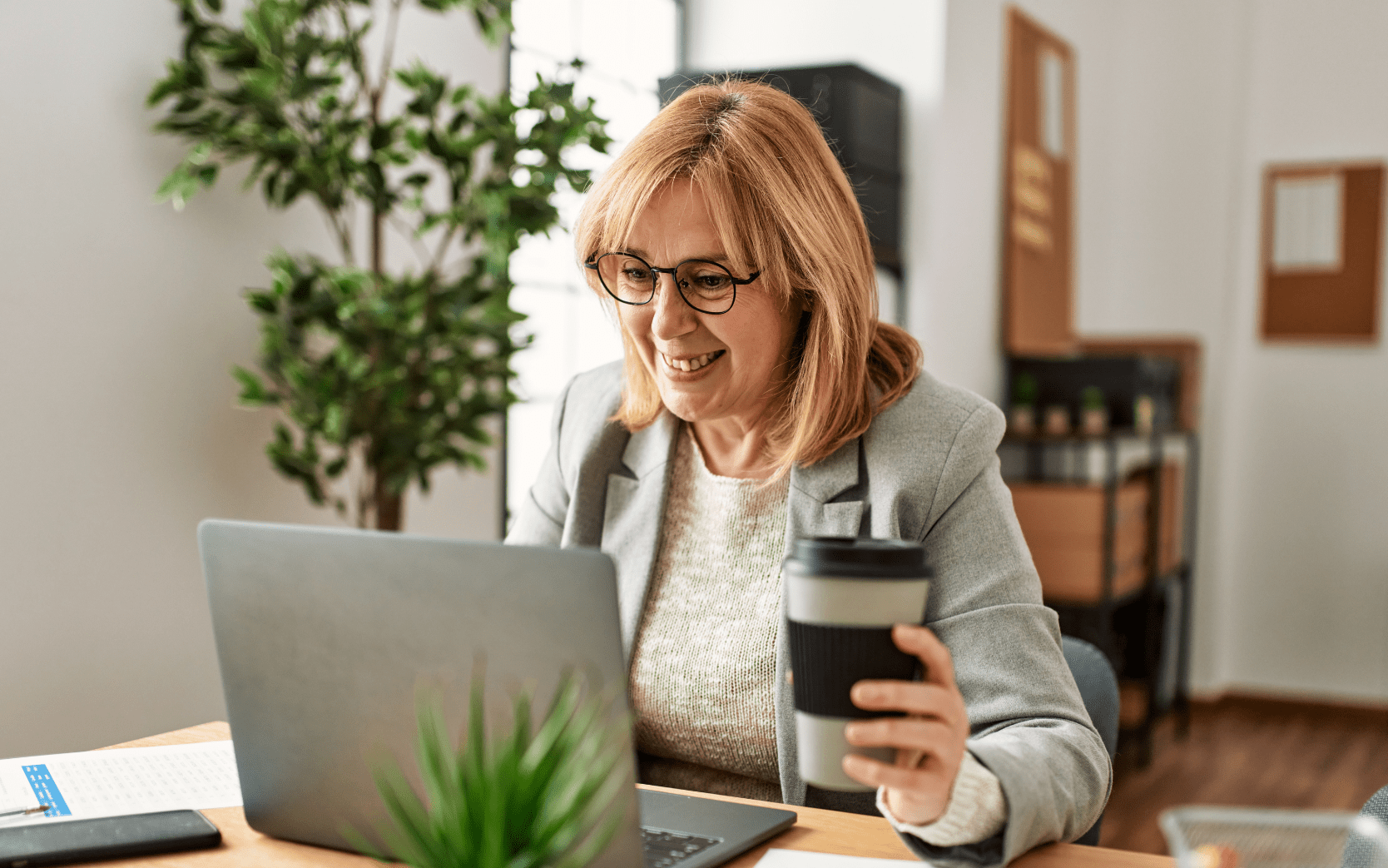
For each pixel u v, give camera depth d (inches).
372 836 32.7
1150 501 154.1
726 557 49.2
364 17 93.7
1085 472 140.4
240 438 87.3
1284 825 21.1
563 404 57.6
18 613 71.7
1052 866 34.3
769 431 49.5
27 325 71.4
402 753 31.0
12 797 39.0
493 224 82.4
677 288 45.3
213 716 86.1
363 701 31.5
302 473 82.1
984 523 44.6
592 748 20.1
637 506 51.8
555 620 28.0
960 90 145.8
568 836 18.6
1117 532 141.9
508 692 28.8
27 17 70.4
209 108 82.3
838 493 46.9
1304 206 185.2
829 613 25.3
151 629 80.8
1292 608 187.2
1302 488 186.4
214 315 84.7
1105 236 194.2
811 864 34.0
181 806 38.7
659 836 35.4
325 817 33.7
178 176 75.5
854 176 126.6
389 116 97.5
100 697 77.2
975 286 153.6
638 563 50.9
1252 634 189.8
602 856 28.0
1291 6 185.5
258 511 89.4
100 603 76.9
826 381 46.5
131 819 36.4
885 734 25.5
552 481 56.3
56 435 73.5
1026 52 162.7
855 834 36.8
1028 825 32.2
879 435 47.3
